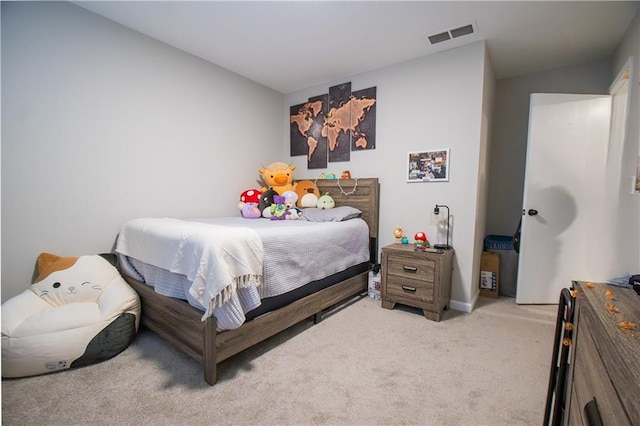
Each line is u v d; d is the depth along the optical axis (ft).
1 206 6.09
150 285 6.64
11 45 6.05
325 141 11.55
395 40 8.22
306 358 5.88
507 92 10.92
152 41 8.29
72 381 5.03
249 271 5.23
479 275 9.77
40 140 6.49
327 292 7.78
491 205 11.36
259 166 11.75
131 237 7.07
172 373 5.30
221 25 7.64
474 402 4.68
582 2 6.39
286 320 6.44
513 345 6.49
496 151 11.19
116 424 4.12
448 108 8.71
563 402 3.30
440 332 7.10
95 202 7.38
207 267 4.89
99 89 7.34
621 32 7.61
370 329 7.22
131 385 4.96
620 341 1.93
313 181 11.36
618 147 7.43
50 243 6.72
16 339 5.02
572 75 9.86
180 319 5.61
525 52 8.86
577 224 8.77
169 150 8.82
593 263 8.55
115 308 6.09
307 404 4.58
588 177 8.61
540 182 8.90
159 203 8.65
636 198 5.35
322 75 10.78
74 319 5.58
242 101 10.94
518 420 4.31
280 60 9.59
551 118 8.75
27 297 5.76
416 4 6.64
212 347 4.95
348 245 8.75
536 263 9.02
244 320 5.15
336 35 8.03
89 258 6.73
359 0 6.55
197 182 9.61
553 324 7.62
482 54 8.11
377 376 5.32
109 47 7.46
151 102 8.35
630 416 1.31
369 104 10.30
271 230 6.42
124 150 7.86
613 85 8.00
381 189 10.14
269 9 6.95
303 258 6.96
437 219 9.00
